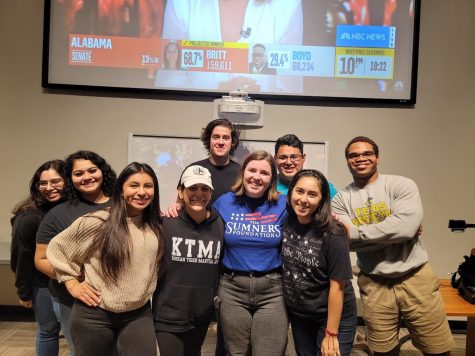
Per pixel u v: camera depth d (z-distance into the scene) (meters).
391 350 2.06
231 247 1.78
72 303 1.78
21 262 1.98
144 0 3.33
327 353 1.67
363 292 2.13
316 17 3.36
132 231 1.63
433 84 3.44
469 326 2.71
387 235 1.90
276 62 3.38
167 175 3.44
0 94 3.40
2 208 3.45
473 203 3.51
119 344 1.63
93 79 3.35
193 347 1.78
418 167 3.48
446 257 3.52
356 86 3.39
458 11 3.41
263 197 1.83
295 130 3.44
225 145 2.46
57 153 3.43
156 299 1.72
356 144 2.09
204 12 3.35
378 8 3.36
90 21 3.32
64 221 1.79
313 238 1.68
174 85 3.38
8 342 2.95
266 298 1.76
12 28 3.37
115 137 3.43
